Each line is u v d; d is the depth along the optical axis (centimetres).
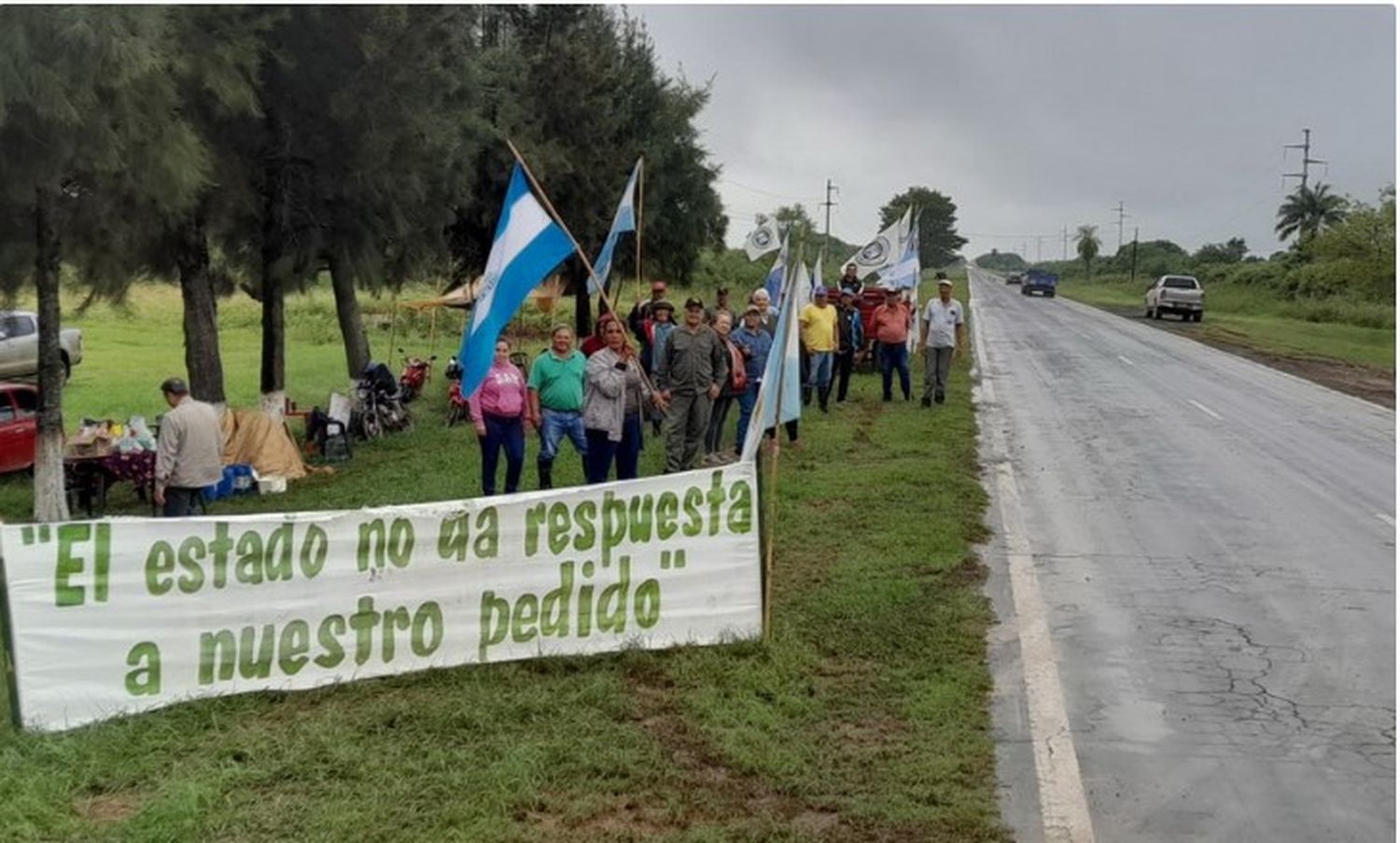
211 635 640
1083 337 3862
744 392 1409
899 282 2606
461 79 1791
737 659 712
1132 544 1058
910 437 1616
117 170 1052
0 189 1038
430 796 525
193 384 1599
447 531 689
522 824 506
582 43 2906
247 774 542
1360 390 2466
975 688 686
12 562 598
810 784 550
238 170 1512
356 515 669
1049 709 662
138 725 603
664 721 624
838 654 734
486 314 823
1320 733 641
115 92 997
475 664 696
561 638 714
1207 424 1870
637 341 1783
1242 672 734
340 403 1680
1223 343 3747
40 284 1207
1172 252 14662
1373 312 5325
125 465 1377
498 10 2858
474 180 2325
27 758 564
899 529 1060
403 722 608
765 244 2370
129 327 4241
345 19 1516
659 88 3158
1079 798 553
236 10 1306
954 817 524
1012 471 1403
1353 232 5931
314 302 4847
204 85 1238
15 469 1559
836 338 1911
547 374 1144
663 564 732
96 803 526
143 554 625
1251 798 562
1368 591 920
